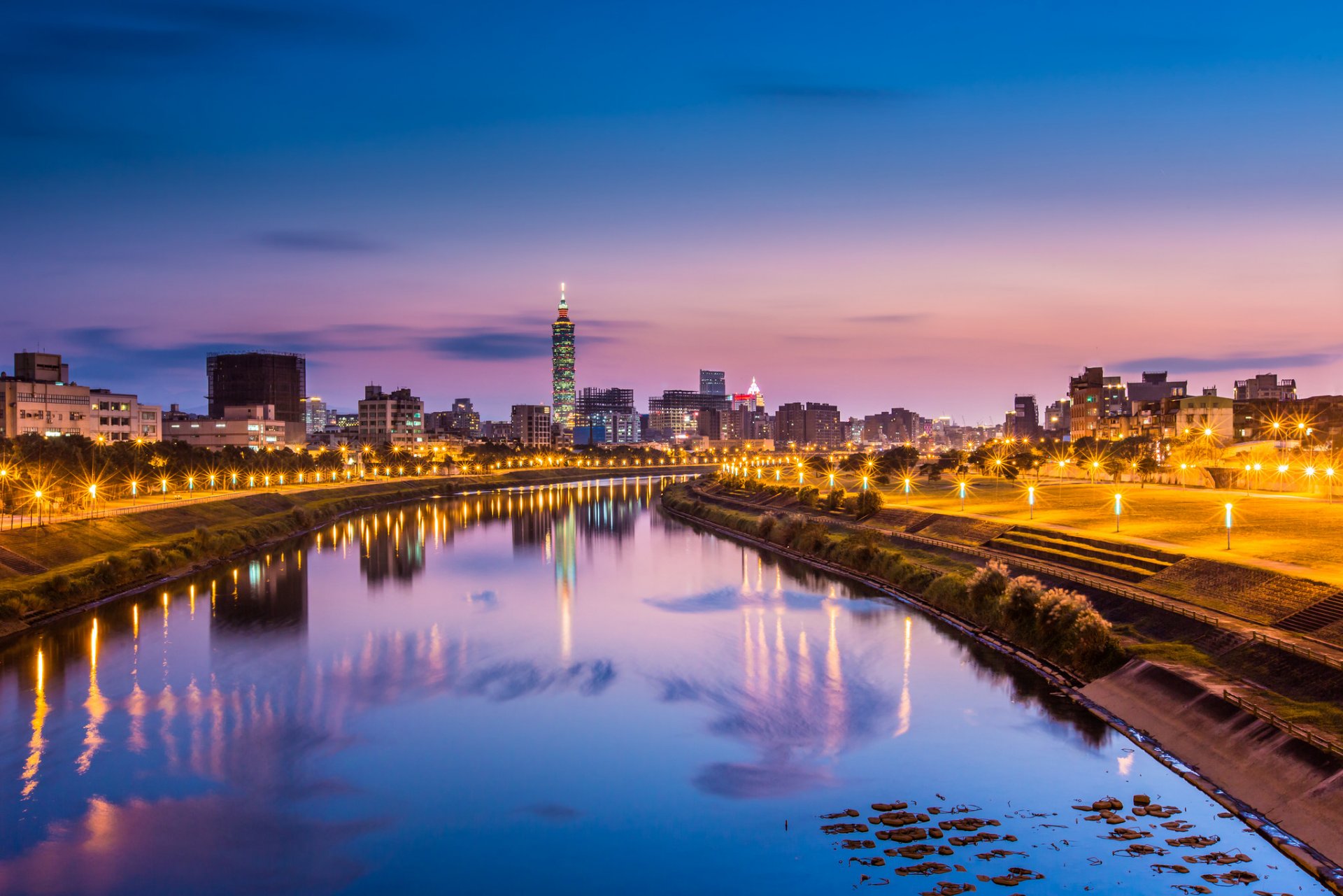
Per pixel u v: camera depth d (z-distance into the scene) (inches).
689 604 5142.7
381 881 2175.2
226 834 2396.7
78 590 4918.8
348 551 7411.4
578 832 2384.4
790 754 2847.0
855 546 5964.6
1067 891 1984.5
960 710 3117.6
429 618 4849.9
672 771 2746.1
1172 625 3459.6
